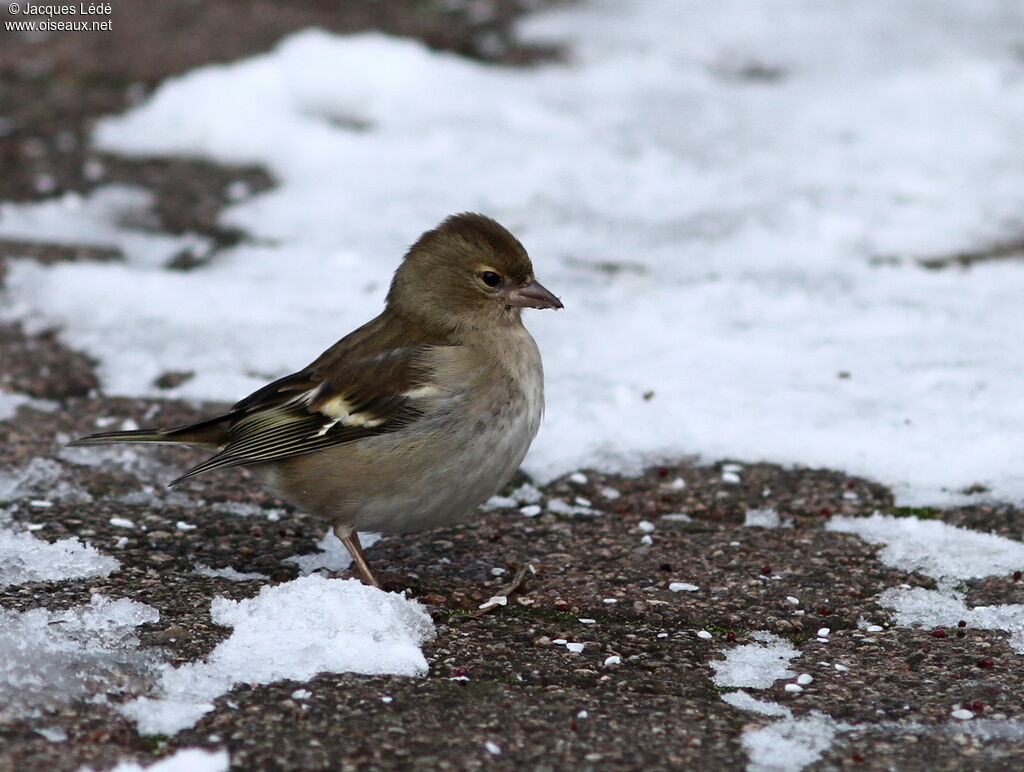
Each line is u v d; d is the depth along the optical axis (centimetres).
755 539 966
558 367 1238
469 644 804
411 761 654
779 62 1998
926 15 2166
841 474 1054
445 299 930
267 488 926
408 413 866
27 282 1405
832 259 1450
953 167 1655
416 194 1630
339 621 794
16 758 638
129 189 1647
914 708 724
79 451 1088
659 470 1074
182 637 783
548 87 1917
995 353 1220
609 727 697
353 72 1886
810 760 665
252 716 695
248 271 1449
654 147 1731
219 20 2153
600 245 1496
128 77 1941
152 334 1309
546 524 999
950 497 1012
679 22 2167
